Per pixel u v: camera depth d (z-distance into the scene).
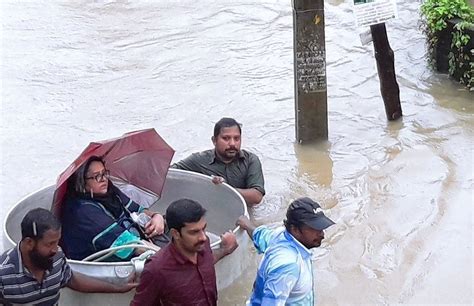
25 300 4.31
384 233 6.18
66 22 12.20
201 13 12.52
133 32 11.69
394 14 7.80
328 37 11.07
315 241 4.20
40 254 4.23
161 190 6.04
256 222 6.40
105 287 4.80
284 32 11.50
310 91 7.70
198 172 6.50
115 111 8.83
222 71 10.00
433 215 6.40
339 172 7.25
